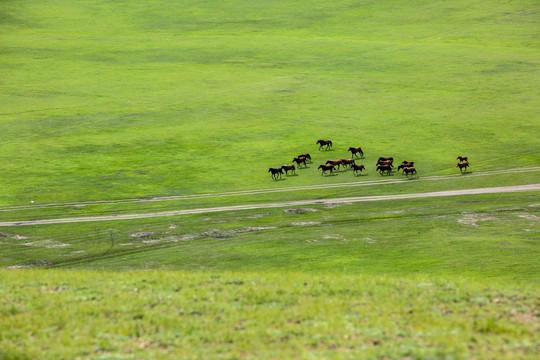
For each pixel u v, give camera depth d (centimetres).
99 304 2402
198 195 7362
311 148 9444
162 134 10188
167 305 2375
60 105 11962
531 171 7881
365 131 10181
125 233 5641
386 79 13350
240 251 4772
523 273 3897
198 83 13425
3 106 11844
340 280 2761
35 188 7638
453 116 10806
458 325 2075
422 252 4544
